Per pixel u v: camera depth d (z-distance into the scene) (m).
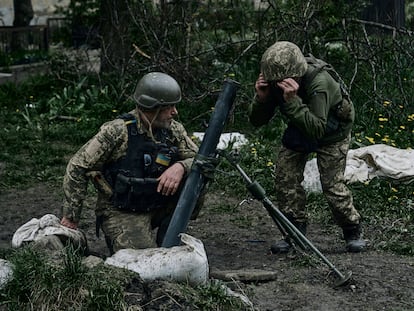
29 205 9.80
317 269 7.03
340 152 7.36
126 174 6.21
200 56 13.80
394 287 6.64
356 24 13.62
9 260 5.75
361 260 7.32
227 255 7.69
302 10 12.95
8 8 34.19
